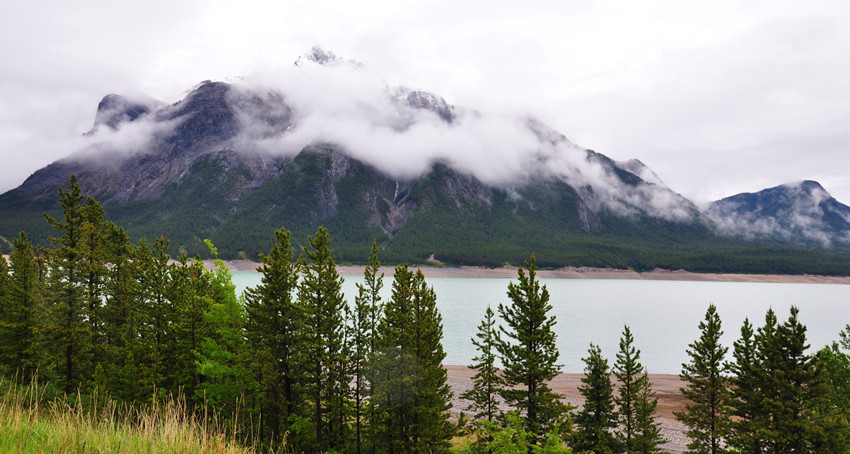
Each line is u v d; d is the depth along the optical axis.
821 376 26.66
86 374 33.59
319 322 28.28
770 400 27.02
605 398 33.50
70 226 33.56
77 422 8.60
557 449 16.75
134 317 32.88
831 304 190.88
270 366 26.72
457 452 24.42
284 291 28.20
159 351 30.97
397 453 27.69
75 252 32.75
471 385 61.38
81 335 33.16
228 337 28.45
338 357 28.05
